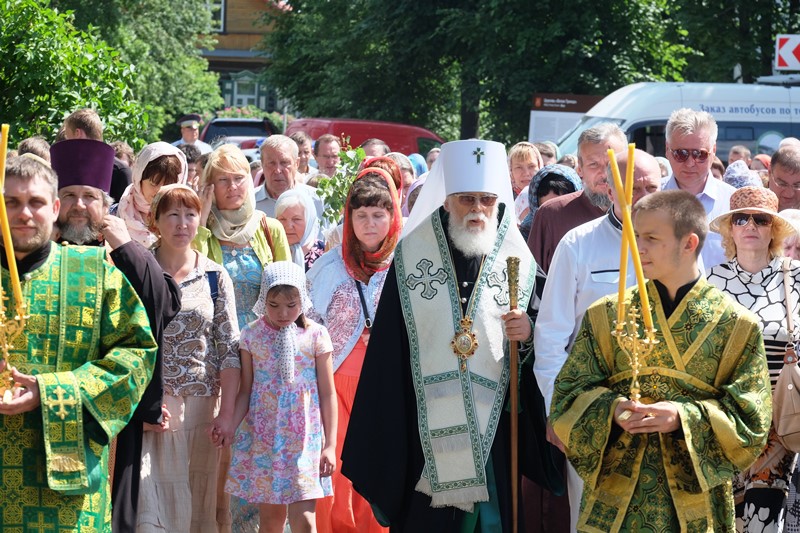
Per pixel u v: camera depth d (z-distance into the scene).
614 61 25.55
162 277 5.57
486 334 5.64
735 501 5.84
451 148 5.71
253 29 58.09
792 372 5.61
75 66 10.71
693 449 4.41
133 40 32.12
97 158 5.58
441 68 29.41
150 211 6.23
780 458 5.76
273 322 6.32
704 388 4.57
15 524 4.59
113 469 5.45
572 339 5.79
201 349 6.16
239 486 6.26
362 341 6.72
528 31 25.02
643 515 4.56
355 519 6.73
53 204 4.71
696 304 4.57
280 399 6.27
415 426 5.70
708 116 6.75
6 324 4.48
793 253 6.42
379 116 29.98
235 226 6.95
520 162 10.24
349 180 9.43
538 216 7.09
